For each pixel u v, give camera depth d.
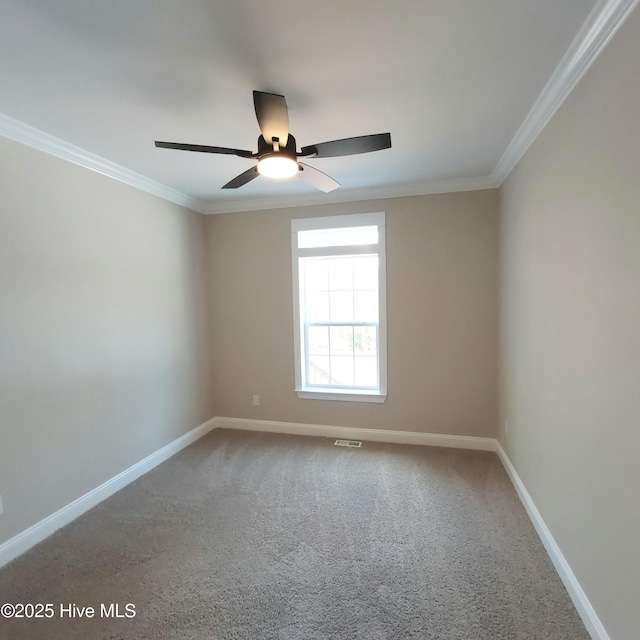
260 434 4.18
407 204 3.70
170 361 3.68
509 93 2.00
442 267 3.65
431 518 2.55
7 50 1.58
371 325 4.01
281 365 4.18
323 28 1.49
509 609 1.80
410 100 2.06
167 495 2.92
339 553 2.21
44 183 2.45
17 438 2.28
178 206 3.82
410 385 3.82
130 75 1.78
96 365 2.84
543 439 2.27
